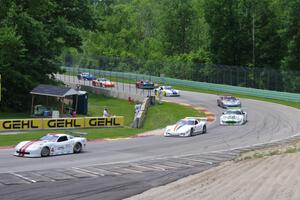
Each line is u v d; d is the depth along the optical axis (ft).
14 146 124.06
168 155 109.09
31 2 236.63
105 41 562.66
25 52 224.94
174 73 353.72
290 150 103.55
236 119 175.22
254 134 149.79
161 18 532.73
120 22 583.58
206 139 139.44
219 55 390.42
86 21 286.46
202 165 92.48
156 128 173.47
